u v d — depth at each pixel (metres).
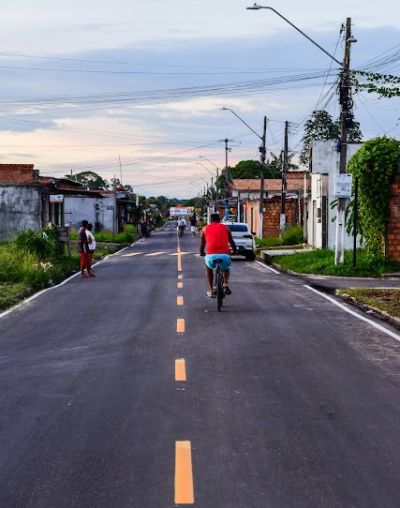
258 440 6.62
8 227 46.59
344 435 6.79
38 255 28.97
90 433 6.88
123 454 6.23
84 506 5.11
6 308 16.64
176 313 15.27
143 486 5.48
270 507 5.07
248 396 8.27
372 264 26.12
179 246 50.91
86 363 10.21
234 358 10.41
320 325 13.67
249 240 35.47
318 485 5.49
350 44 24.19
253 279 24.09
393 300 17.11
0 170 46.91
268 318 14.52
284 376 9.28
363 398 8.20
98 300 18.03
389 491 5.38
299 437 6.72
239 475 5.70
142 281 23.22
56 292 20.31
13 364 10.26
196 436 6.75
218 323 13.80
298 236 46.56
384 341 11.97
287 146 47.22
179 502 5.15
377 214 26.48
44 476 5.73
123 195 74.44
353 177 27.19
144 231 74.44
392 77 16.84
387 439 6.68
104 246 49.62
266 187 81.12
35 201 46.66
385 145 26.56
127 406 7.86
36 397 8.33
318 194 39.19
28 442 6.62
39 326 13.84
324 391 8.52
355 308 16.41
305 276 25.48
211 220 16.02
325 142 34.81
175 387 8.70
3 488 5.48
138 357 10.55
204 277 24.41
